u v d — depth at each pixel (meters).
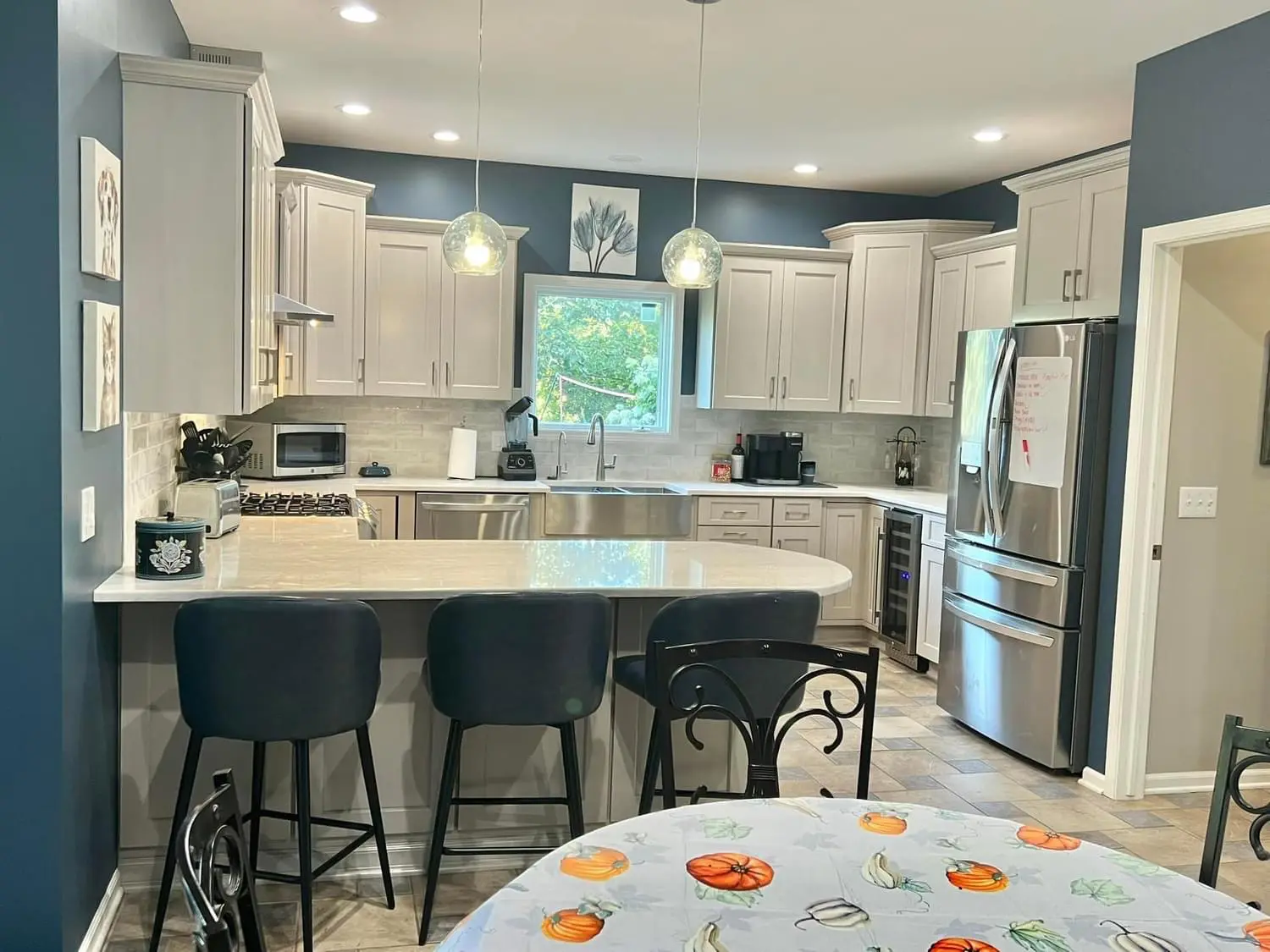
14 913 2.30
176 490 3.48
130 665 2.84
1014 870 1.61
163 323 2.97
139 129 2.92
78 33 2.36
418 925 2.75
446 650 2.63
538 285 6.14
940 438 6.36
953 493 4.68
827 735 4.49
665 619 2.71
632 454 6.37
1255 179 3.34
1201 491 3.87
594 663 2.71
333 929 2.72
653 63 4.06
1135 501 3.80
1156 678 3.90
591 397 6.39
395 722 3.04
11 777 2.29
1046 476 4.07
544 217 6.11
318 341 5.30
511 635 2.62
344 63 4.20
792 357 6.17
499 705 2.64
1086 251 4.15
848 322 6.19
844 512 6.03
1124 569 3.85
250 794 2.95
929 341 5.98
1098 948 1.37
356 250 5.42
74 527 2.37
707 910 1.44
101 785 2.65
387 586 2.78
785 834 1.72
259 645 2.46
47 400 2.24
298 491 5.00
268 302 3.85
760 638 2.77
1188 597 3.91
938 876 1.58
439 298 5.69
